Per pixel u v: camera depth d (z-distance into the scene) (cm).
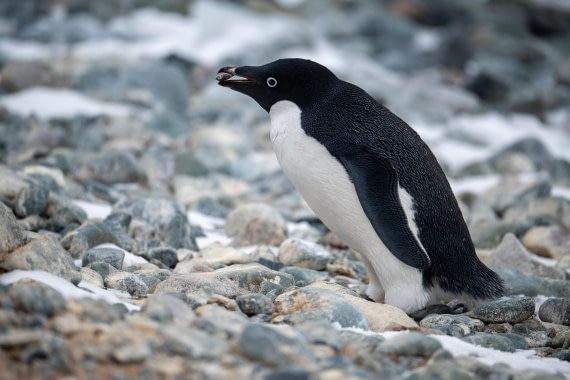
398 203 1295
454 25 5547
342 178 1331
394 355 1046
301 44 4575
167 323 1002
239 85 1445
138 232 1723
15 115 2898
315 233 1922
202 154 2680
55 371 856
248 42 4450
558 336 1256
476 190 2612
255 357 949
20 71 3453
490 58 5188
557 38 6041
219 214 2120
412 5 5981
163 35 4588
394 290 1352
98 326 949
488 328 1331
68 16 4962
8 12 4959
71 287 1123
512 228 2016
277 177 2481
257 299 1192
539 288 1562
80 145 2666
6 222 1187
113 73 3588
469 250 1410
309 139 1367
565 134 3712
